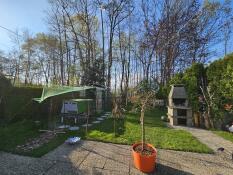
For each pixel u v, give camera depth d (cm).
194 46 2134
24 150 562
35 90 1095
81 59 2256
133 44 2520
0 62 1859
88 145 638
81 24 2323
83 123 1038
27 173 432
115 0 2239
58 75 2892
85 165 486
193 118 1043
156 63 2231
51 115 1133
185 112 1059
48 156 532
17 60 2656
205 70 1062
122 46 2564
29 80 3044
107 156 548
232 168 493
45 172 441
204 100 1013
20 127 833
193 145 655
